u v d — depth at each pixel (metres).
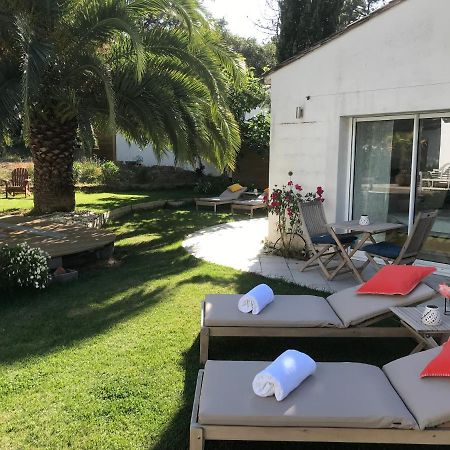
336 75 7.21
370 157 7.34
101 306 5.39
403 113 6.74
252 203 13.09
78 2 9.42
